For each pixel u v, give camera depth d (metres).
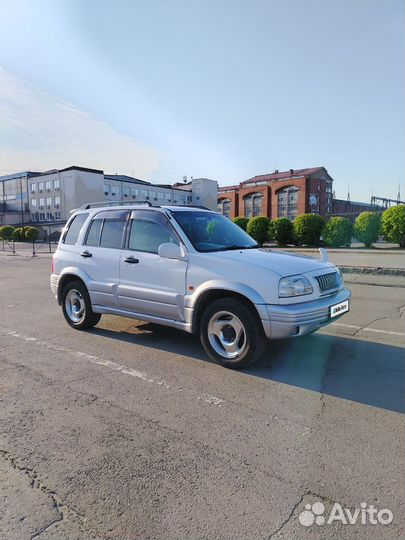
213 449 2.88
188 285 4.70
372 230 20.70
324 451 2.84
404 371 4.39
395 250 18.92
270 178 79.31
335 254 17.59
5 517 2.22
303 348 5.21
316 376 4.26
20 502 2.34
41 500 2.36
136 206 5.58
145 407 3.56
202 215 5.51
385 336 5.73
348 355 4.93
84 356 4.98
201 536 2.07
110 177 78.94
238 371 4.42
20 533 2.10
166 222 5.09
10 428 3.20
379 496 2.37
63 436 3.07
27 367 4.60
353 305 7.91
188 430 3.15
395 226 19.62
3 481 2.54
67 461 2.74
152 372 4.41
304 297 4.21
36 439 3.03
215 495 2.38
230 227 5.73
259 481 2.51
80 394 3.84
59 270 6.38
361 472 2.60
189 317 4.72
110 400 3.70
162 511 2.25
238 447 2.90
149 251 5.18
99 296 5.75
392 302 8.20
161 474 2.59
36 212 80.62
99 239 5.88
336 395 3.79
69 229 6.50
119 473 2.60
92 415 3.41
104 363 4.72
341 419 3.32
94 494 2.40
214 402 3.65
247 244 5.45
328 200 77.56
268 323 4.14
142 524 2.16
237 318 4.37
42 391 3.91
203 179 91.81
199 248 4.82
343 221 21.66
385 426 3.20
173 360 4.81
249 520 2.18
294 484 2.48
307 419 3.32
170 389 3.95
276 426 3.21
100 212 6.00
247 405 3.59
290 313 4.04
